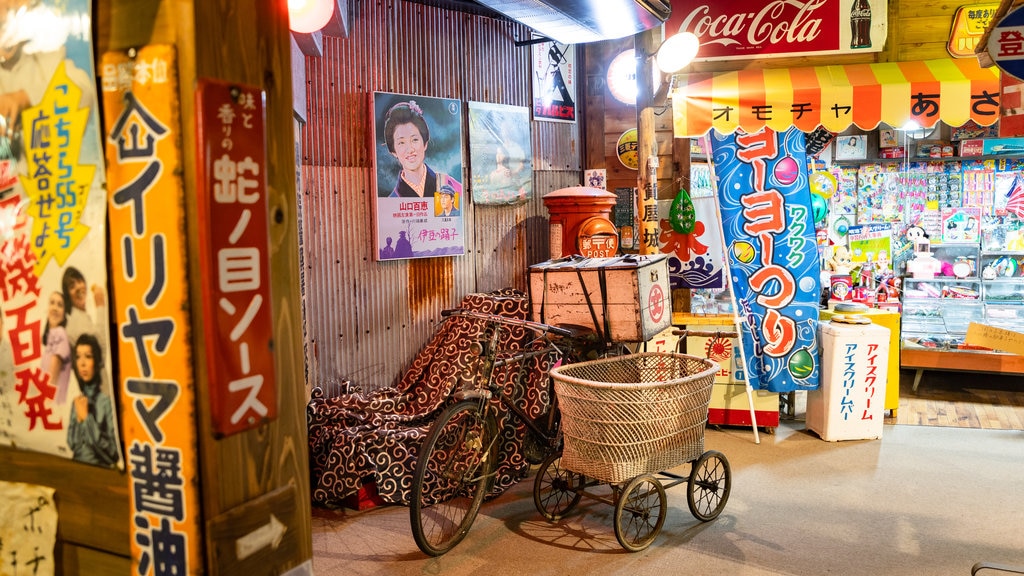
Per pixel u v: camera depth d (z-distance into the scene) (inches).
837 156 296.0
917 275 295.0
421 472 145.7
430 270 233.5
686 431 152.9
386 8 218.4
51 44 58.1
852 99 197.2
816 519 166.4
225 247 55.4
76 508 61.0
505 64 252.7
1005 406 257.3
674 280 249.3
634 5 184.7
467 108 240.5
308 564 66.2
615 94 272.2
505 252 256.8
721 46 231.3
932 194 297.3
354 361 214.8
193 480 55.3
